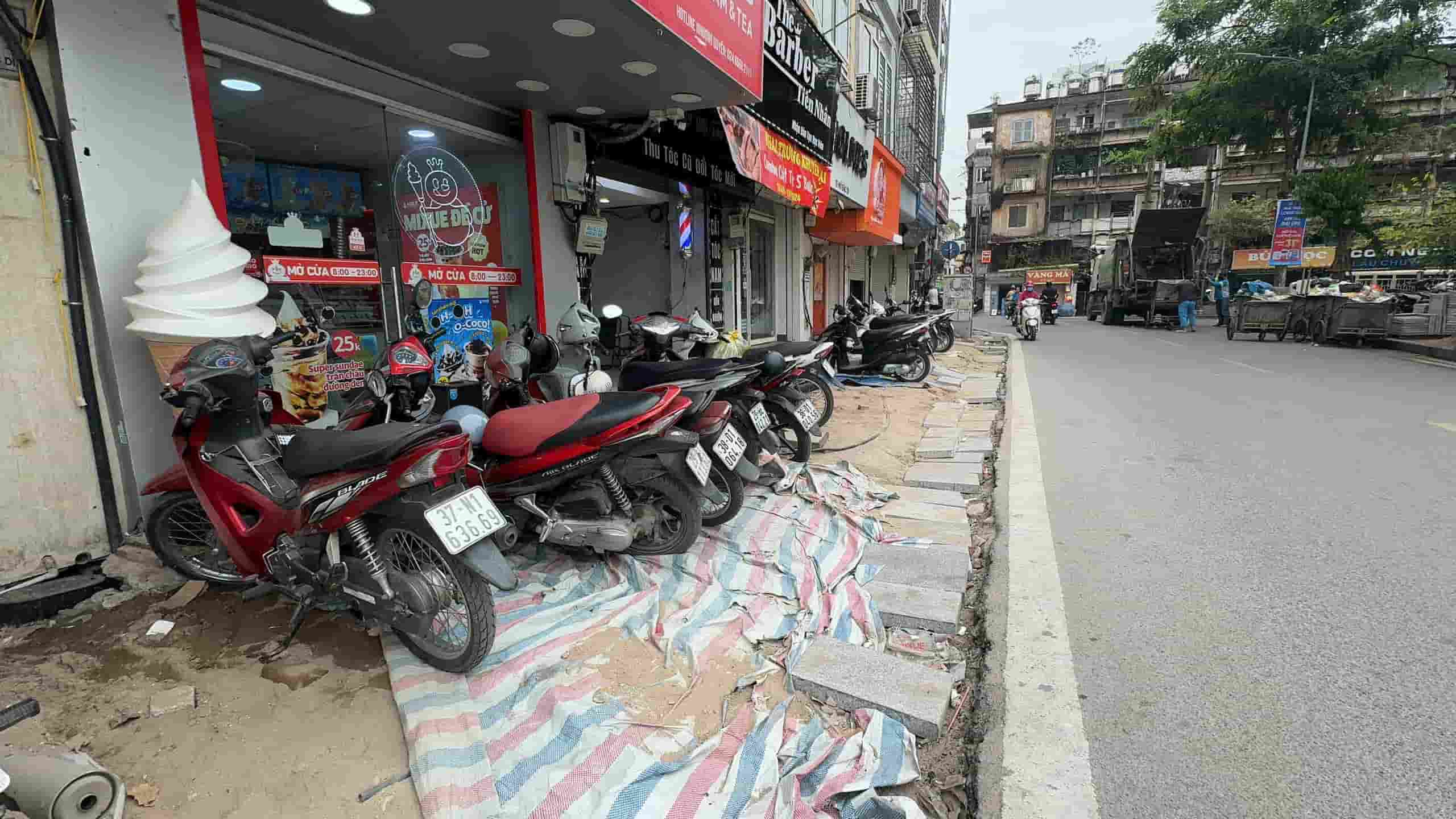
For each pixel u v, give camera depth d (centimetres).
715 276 921
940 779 234
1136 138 4225
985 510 486
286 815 204
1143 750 239
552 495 361
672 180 780
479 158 556
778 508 458
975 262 4831
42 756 191
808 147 903
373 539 281
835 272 1781
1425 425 703
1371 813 210
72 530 315
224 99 383
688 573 366
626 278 923
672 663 285
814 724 249
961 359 1395
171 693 252
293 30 382
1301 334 1736
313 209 434
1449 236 1595
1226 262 3591
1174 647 303
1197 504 483
